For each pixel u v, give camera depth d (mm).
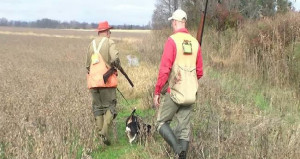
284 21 10680
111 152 5254
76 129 5535
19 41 42531
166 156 4840
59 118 5711
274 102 7609
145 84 9133
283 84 8945
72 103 6715
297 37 10016
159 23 35688
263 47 10367
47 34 73062
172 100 4457
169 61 4340
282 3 19984
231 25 17875
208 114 6289
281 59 9438
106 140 5430
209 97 7430
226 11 18859
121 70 5680
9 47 30531
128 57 17953
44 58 19109
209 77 9766
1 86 8711
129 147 5402
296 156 4355
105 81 5398
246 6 23953
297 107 7332
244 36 12438
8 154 4727
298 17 10695
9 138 4973
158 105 4676
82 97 7387
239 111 6723
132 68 12688
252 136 4949
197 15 21828
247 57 10945
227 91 8250
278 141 4820
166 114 4551
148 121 6086
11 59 18375
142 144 5441
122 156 5070
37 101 6938
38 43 38375
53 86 8961
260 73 9828
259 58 10711
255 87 9000
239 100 7754
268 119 5781
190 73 4434
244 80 9555
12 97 7102
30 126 5402
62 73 12336
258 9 23391
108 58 5547
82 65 15344
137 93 8719
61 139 5035
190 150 4684
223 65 11914
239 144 4617
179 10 4582
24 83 9430
